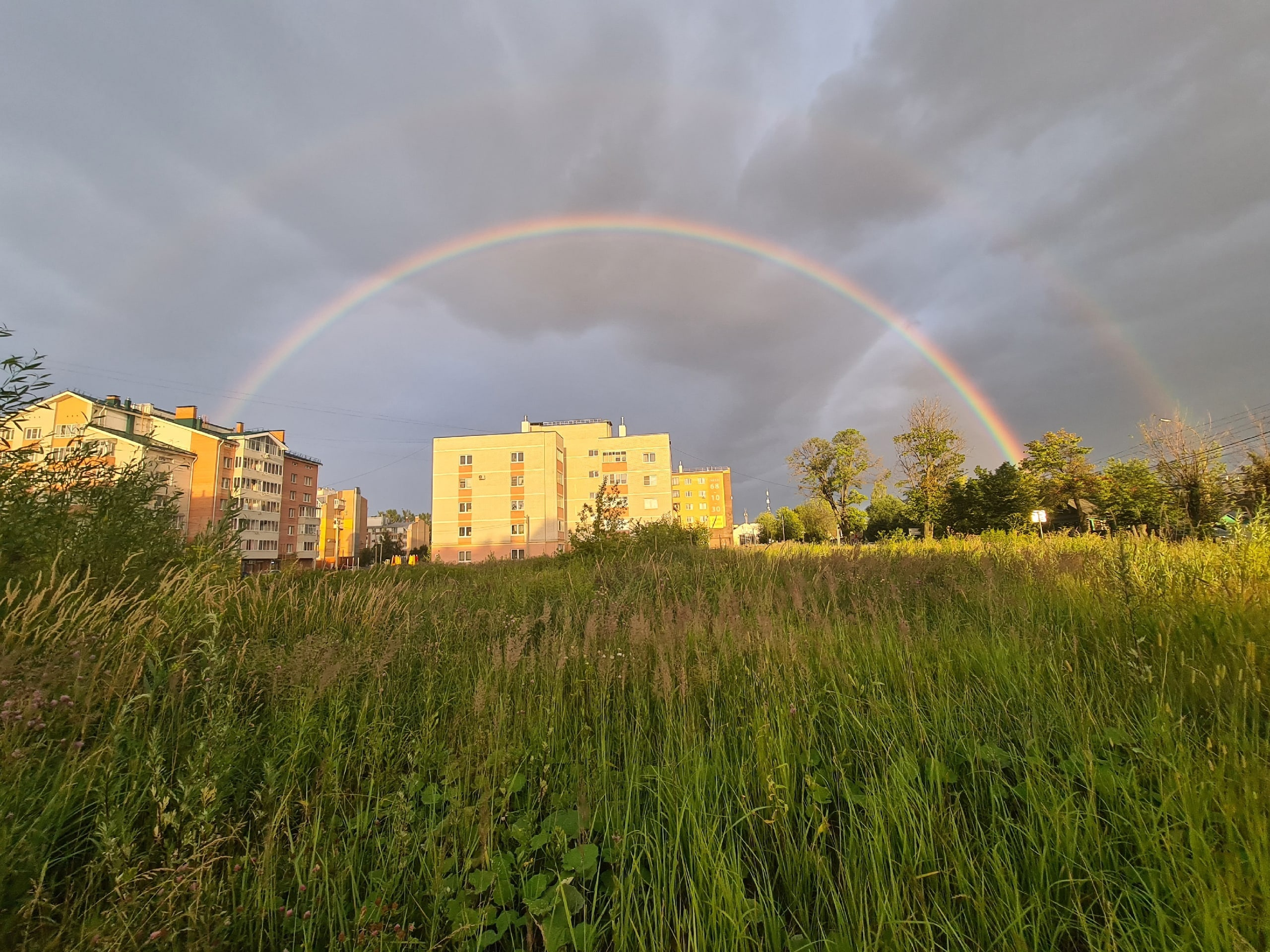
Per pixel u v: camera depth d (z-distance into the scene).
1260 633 3.33
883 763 2.37
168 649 3.58
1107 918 1.50
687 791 2.17
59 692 2.53
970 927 1.62
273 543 69.50
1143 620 3.89
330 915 1.63
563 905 1.68
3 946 1.45
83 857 1.96
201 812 1.82
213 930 1.53
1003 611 4.96
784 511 93.75
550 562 17.73
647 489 69.12
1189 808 1.80
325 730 2.73
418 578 11.45
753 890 1.88
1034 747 2.34
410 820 2.01
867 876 1.77
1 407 4.43
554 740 2.78
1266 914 1.44
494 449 64.50
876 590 6.50
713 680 3.32
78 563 4.88
